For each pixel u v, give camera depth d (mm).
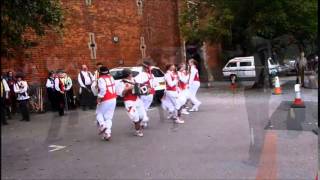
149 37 24969
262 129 10000
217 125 11555
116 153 8727
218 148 8625
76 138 10500
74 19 19859
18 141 9984
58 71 16406
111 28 22328
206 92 22484
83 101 16844
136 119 10492
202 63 26281
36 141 10078
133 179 6797
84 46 20453
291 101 15977
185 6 24516
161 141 9742
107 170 7422
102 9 21766
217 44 25203
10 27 10727
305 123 10812
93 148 9305
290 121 11117
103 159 8250
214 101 17781
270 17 21094
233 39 21906
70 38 19547
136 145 9445
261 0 21234
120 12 23016
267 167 6891
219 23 22656
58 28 15422
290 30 22094
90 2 20938
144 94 11477
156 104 17297
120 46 22906
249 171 6836
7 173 7258
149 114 14570
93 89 10422
